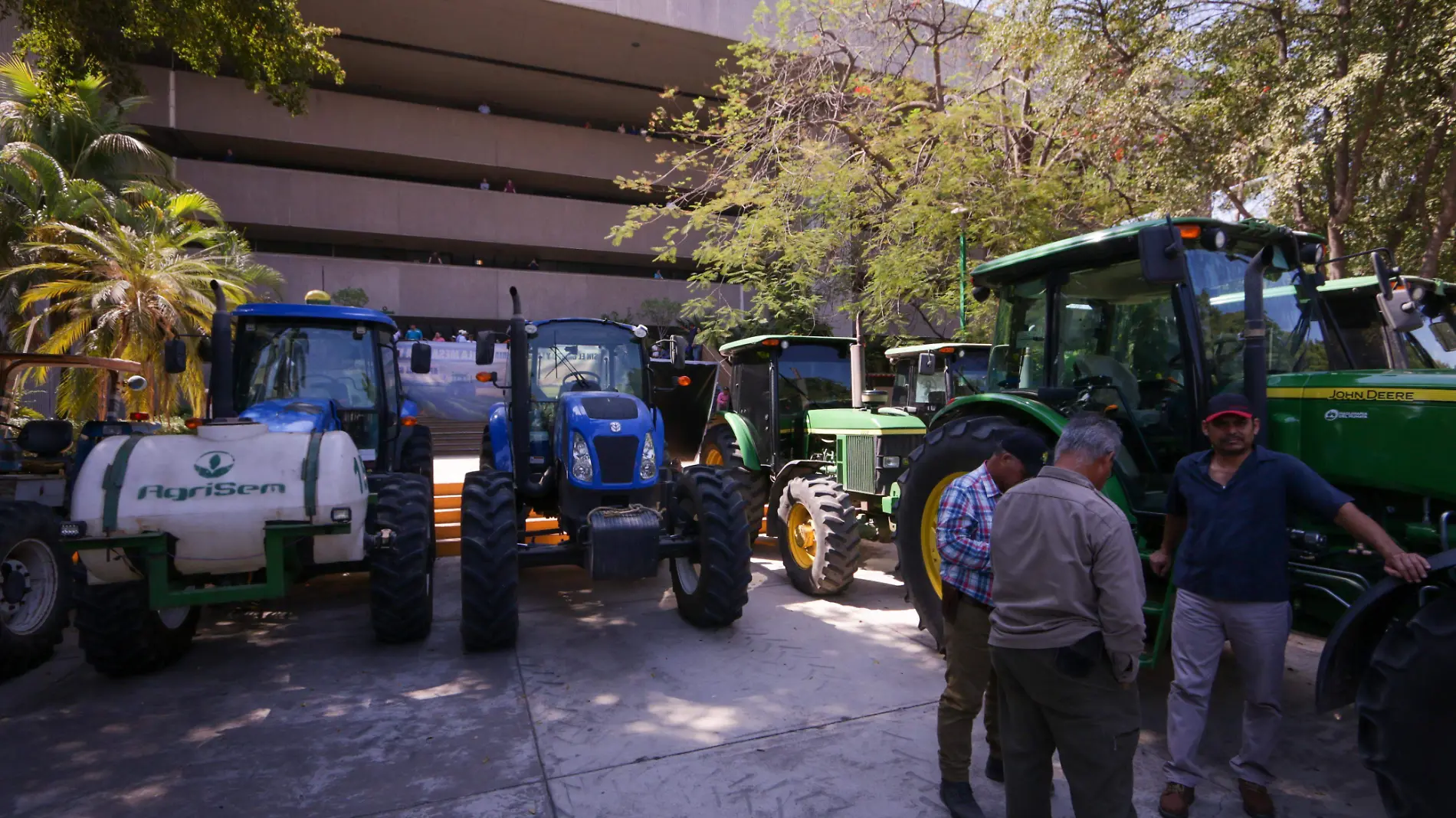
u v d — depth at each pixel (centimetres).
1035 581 233
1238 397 287
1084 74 1121
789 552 618
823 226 1483
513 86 2528
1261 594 277
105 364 571
